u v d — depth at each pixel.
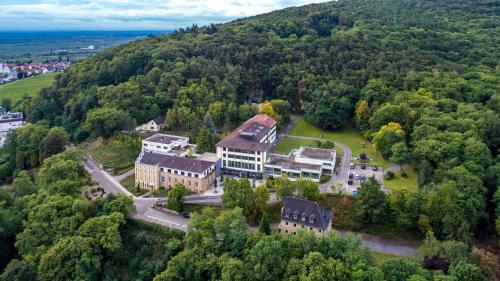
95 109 190.75
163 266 99.81
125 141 173.00
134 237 112.81
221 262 91.00
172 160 141.25
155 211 125.06
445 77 195.62
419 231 111.50
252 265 89.62
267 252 86.94
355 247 90.31
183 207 124.56
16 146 176.38
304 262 85.25
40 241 106.44
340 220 117.81
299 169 138.75
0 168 165.12
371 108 185.75
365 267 83.88
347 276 82.62
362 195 115.44
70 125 196.50
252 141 149.62
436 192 109.12
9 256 114.38
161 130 189.75
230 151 147.50
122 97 192.88
